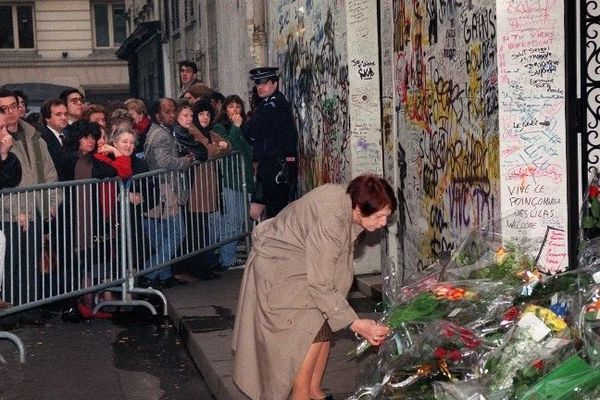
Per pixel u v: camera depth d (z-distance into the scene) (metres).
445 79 7.47
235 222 11.44
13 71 45.88
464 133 7.14
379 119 9.85
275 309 5.57
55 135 10.34
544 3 6.38
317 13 11.37
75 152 9.66
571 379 4.21
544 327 4.77
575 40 6.38
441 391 4.74
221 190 11.14
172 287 10.56
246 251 12.27
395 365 5.21
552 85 6.41
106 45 46.78
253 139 11.58
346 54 9.91
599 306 4.56
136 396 7.20
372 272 9.91
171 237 10.36
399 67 8.63
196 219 10.80
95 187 9.46
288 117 11.66
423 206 8.12
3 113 8.94
